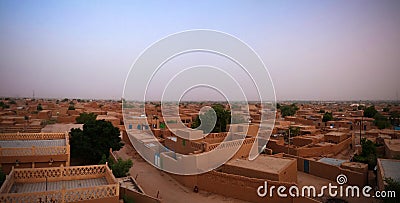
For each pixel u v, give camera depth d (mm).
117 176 17391
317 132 36281
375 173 18828
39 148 14625
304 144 29609
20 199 8891
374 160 20625
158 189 17422
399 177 13695
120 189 14820
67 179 11727
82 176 11977
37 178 11305
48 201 9172
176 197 16031
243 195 15383
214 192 16656
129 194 14469
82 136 20328
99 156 20359
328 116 51125
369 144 23734
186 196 16203
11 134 17812
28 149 14406
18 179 10969
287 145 28297
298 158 22438
